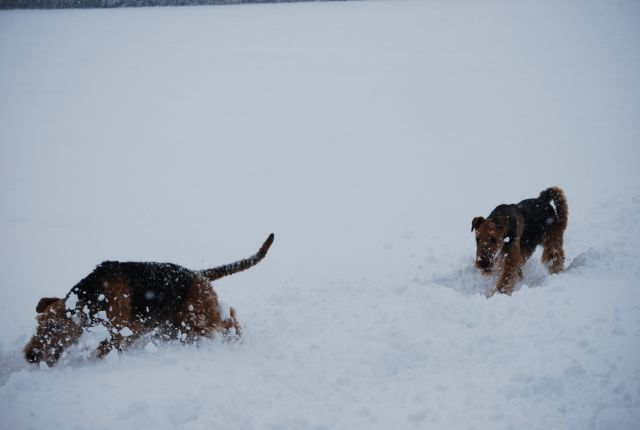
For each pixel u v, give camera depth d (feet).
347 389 13.33
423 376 13.67
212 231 30.68
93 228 31.65
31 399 12.47
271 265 24.95
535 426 11.16
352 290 20.21
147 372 13.98
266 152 49.16
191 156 48.91
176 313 15.96
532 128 50.65
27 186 41.11
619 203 27.73
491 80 74.84
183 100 75.31
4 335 17.66
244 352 15.65
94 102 75.41
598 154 40.91
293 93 75.61
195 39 136.56
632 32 101.14
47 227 31.94
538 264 23.59
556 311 15.69
